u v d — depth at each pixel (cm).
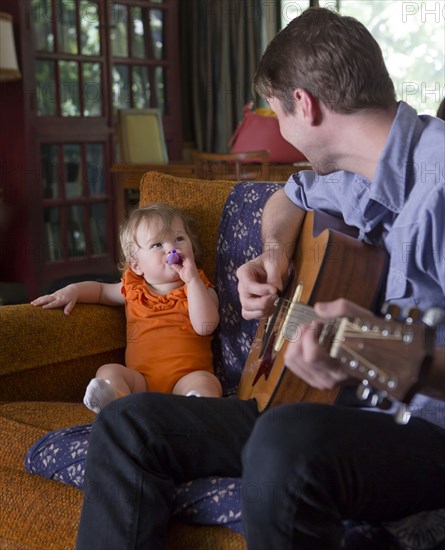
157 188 214
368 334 109
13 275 539
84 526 133
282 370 136
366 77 133
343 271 142
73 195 557
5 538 158
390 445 123
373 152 137
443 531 125
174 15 620
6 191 532
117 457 134
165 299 199
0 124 531
